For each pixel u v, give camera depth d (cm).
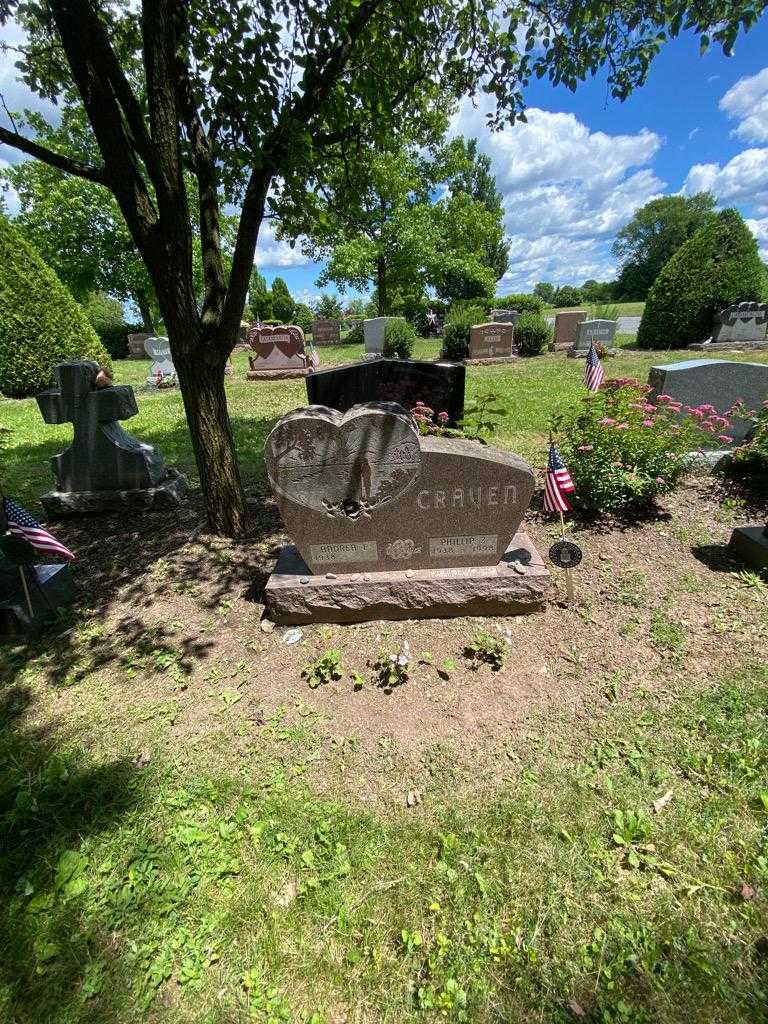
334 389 686
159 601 396
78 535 521
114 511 568
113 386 557
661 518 480
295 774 253
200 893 201
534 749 259
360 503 338
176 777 252
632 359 1330
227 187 446
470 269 2434
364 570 360
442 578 346
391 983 174
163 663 331
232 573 428
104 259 2500
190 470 696
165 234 354
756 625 332
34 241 2375
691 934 180
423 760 257
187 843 219
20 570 348
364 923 190
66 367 526
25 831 227
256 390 1280
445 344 1667
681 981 168
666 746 254
